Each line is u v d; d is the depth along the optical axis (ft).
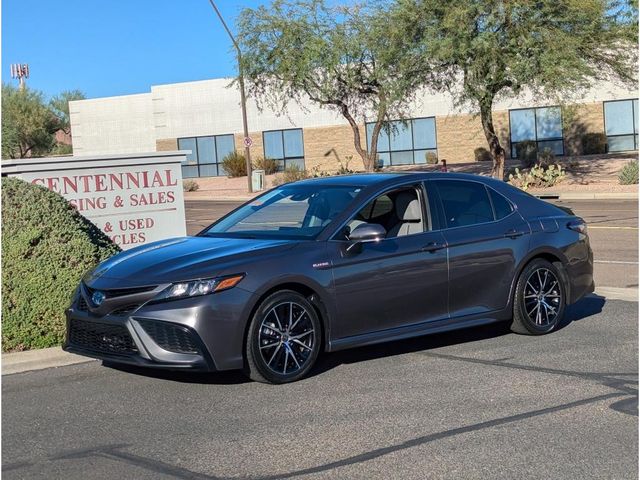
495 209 27.25
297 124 168.86
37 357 25.45
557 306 28.25
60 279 27.09
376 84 119.96
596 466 16.37
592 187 102.42
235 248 22.99
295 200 26.14
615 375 22.98
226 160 170.19
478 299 26.30
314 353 22.89
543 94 109.70
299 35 118.42
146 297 21.27
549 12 95.76
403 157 160.35
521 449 17.35
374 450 17.44
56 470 16.78
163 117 179.63
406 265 24.47
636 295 34.86
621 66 102.68
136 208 36.47
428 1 99.30
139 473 16.49
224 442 18.16
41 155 222.89
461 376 23.09
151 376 23.80
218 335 21.24
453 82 110.22
